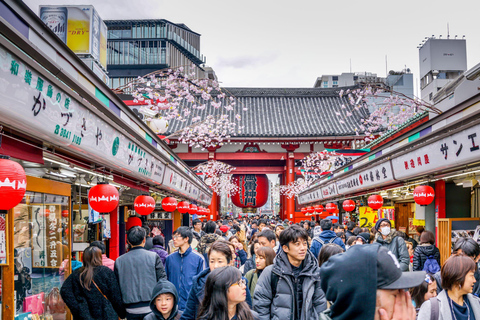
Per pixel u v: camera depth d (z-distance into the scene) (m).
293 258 4.77
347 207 16.92
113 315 5.53
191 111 41.12
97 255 5.70
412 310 1.83
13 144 4.74
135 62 64.81
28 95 4.13
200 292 4.50
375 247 1.86
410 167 9.84
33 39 4.43
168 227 19.00
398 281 1.79
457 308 3.99
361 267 1.79
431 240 8.37
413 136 9.72
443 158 8.00
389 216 15.92
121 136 7.28
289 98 44.47
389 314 1.80
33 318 6.12
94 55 10.70
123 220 14.20
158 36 65.56
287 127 39.38
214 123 38.06
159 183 11.25
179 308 6.54
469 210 13.15
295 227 4.75
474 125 6.66
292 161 37.56
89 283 5.52
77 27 10.41
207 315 3.52
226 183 39.25
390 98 18.06
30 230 6.14
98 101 6.09
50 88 4.55
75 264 8.12
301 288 4.73
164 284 4.73
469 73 11.99
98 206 6.85
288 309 4.63
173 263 6.78
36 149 5.25
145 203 9.96
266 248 6.36
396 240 8.32
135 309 5.92
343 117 40.22
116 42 64.88
